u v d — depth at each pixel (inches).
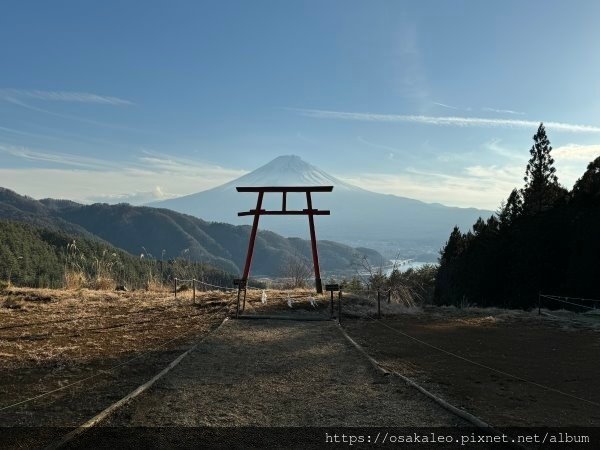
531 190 1304.1
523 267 968.3
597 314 405.7
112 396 181.6
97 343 272.4
